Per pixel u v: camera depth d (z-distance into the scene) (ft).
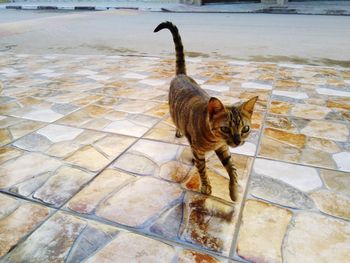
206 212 1.96
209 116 1.86
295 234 1.78
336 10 13.56
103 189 2.20
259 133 2.98
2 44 8.19
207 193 2.13
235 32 9.23
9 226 1.88
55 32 9.95
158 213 1.97
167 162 2.53
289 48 6.98
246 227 1.84
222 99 3.87
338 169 2.39
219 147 2.06
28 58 6.52
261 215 1.93
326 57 6.11
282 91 4.15
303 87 4.30
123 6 17.83
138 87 4.43
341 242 1.72
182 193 2.15
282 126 3.13
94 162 2.54
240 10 15.20
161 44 7.86
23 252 1.70
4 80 4.90
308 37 8.14
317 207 1.98
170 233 1.81
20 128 3.17
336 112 3.44
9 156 2.64
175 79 2.58
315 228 1.82
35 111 3.60
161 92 4.18
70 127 3.18
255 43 7.62
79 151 2.70
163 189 2.19
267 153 2.63
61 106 3.75
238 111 1.87
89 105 3.77
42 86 4.56
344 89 4.19
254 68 5.33
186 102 2.21
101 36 9.16
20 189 2.21
